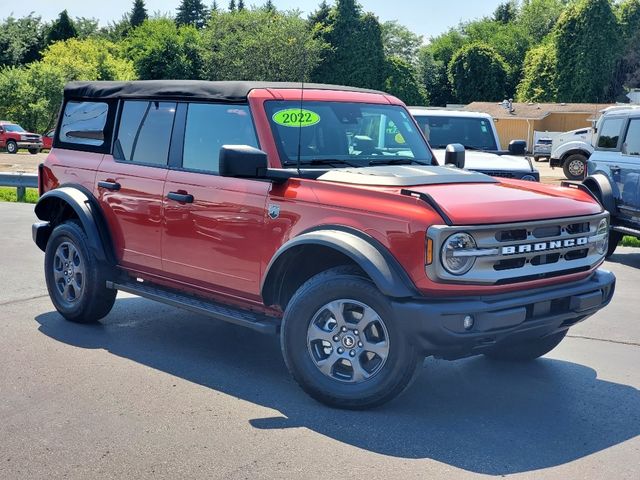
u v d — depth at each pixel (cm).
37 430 470
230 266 569
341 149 590
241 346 657
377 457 435
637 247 1280
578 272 524
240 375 578
